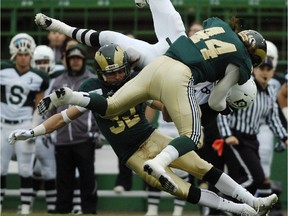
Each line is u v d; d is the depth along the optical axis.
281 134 31.39
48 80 32.44
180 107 21.27
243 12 38.41
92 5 39.22
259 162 30.47
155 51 22.66
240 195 22.78
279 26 38.91
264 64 30.73
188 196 22.69
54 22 23.36
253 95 23.08
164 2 22.88
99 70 22.45
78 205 32.47
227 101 23.16
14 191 35.97
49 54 34.03
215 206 22.86
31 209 33.47
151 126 22.98
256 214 22.81
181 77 21.38
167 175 20.48
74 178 31.81
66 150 31.42
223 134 30.11
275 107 31.39
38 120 30.88
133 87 21.62
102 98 21.53
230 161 30.59
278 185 32.81
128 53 22.62
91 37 23.14
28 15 39.00
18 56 32.03
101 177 35.94
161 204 35.66
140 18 39.31
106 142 35.97
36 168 33.41
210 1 38.19
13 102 32.03
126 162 22.83
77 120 31.31
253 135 30.58
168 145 20.94
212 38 21.98
